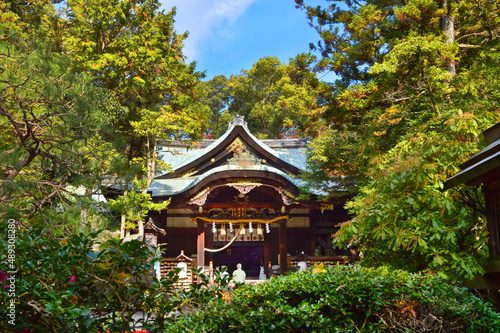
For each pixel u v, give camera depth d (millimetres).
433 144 6734
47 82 9500
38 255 3803
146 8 20422
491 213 5512
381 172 7176
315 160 18250
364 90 15172
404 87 14328
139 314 8883
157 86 20094
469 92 12953
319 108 16938
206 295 4445
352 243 8148
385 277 4719
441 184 6359
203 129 22672
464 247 6727
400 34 16719
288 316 4293
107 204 10484
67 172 10266
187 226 23469
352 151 16016
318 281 4645
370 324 4484
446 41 14055
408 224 6570
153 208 18641
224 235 22766
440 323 4465
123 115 18219
